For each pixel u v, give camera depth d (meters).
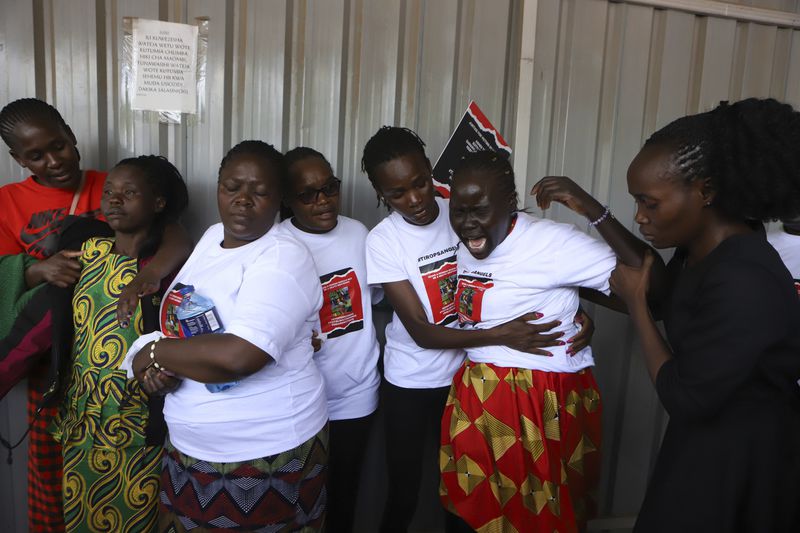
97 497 1.57
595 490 1.69
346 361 1.85
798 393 1.17
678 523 1.17
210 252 1.40
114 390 1.55
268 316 1.23
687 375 1.11
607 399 2.47
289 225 1.86
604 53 2.30
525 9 2.14
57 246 1.79
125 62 1.95
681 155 1.13
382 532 1.99
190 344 1.23
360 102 2.12
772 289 1.06
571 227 1.57
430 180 1.71
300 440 1.36
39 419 1.82
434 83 2.16
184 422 1.31
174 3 1.96
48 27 1.90
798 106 2.55
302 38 2.05
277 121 2.06
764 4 2.43
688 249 1.24
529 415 1.51
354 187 2.17
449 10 2.13
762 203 1.13
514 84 2.25
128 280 1.58
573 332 1.61
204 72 2.00
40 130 1.68
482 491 1.55
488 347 1.59
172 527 1.38
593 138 2.33
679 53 2.37
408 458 1.88
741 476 1.12
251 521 1.32
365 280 1.88
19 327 1.66
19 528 2.09
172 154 2.03
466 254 1.64
